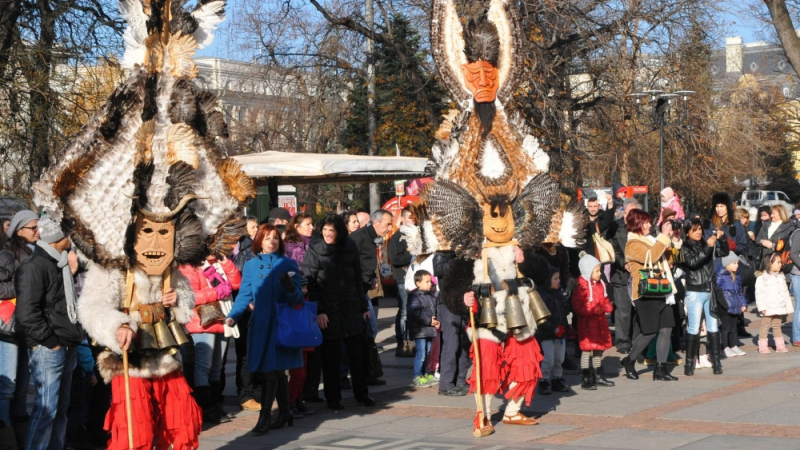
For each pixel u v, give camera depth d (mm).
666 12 25141
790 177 57094
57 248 7023
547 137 24344
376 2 28750
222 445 7715
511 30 8336
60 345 7012
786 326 15336
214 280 8844
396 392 10164
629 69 25906
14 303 7527
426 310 10328
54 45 18891
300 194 37750
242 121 38312
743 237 14625
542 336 9383
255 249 8305
